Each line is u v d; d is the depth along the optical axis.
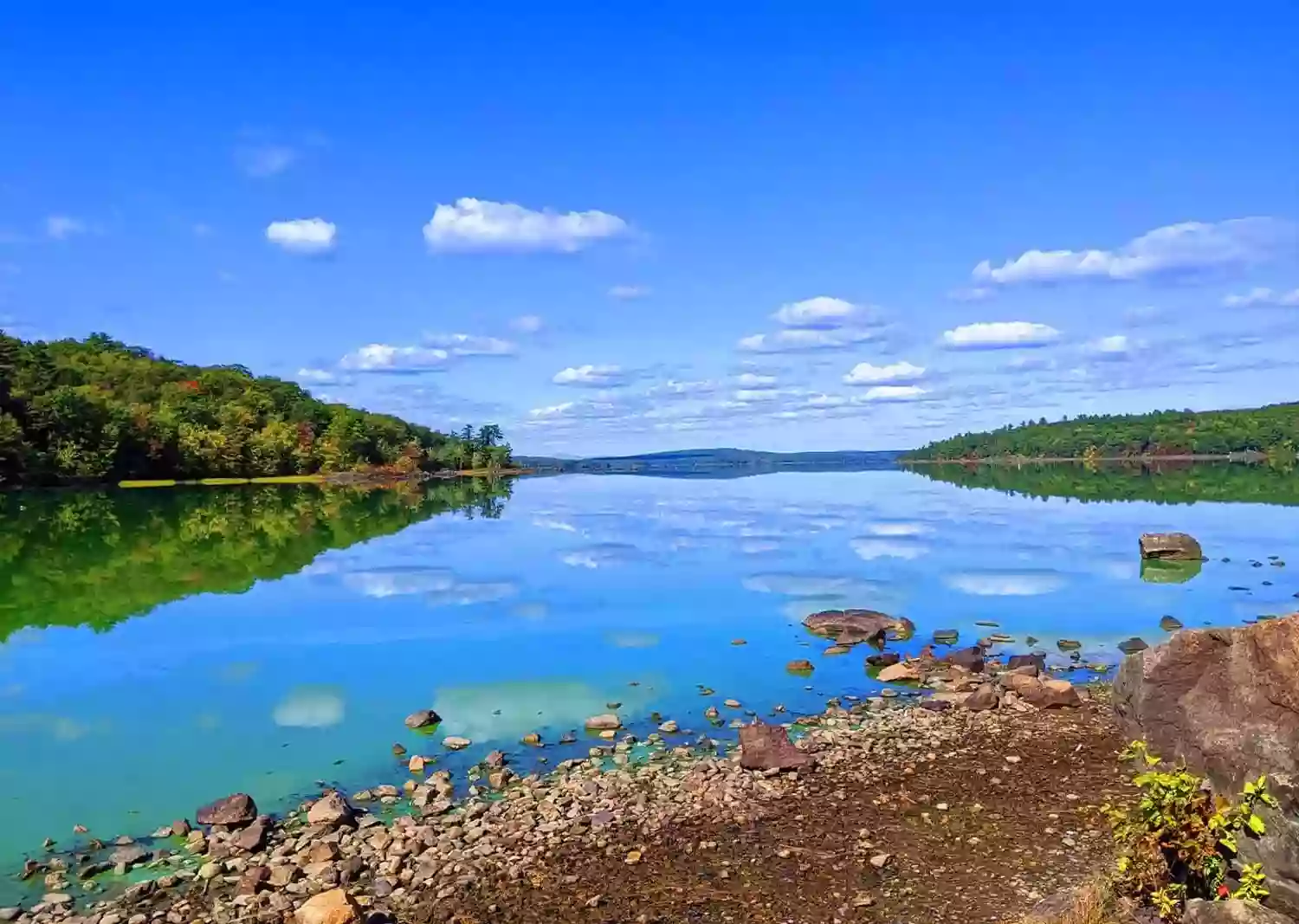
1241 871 8.98
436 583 37.50
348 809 14.15
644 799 14.41
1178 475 125.81
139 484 122.75
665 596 33.88
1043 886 11.07
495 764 16.52
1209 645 11.16
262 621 29.95
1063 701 18.83
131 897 11.73
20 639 27.39
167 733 18.73
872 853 12.22
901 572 38.59
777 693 21.02
